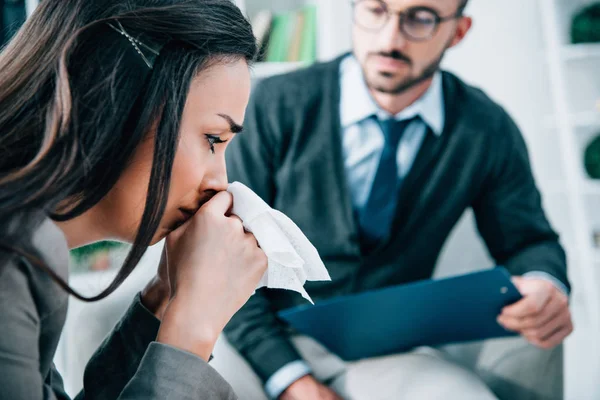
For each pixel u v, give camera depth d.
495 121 1.63
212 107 0.65
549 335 1.36
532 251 1.57
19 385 0.54
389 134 1.58
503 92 2.30
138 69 0.60
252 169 1.59
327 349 1.44
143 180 0.63
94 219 0.65
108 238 0.68
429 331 1.37
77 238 0.66
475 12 2.27
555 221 2.33
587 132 2.31
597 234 2.25
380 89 1.53
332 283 1.57
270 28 2.22
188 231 0.71
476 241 1.86
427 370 1.39
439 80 1.63
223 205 0.72
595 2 2.30
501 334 1.39
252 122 1.59
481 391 1.33
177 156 0.64
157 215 0.61
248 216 0.74
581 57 2.30
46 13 0.63
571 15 2.33
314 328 1.32
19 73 0.61
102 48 0.60
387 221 1.59
